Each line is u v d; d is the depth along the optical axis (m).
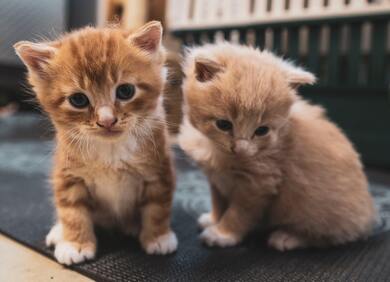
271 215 0.37
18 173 0.57
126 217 0.36
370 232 0.39
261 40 0.79
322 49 0.80
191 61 0.37
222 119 0.34
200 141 0.37
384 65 0.71
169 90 0.38
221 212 0.39
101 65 0.30
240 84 0.33
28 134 0.94
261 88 0.33
